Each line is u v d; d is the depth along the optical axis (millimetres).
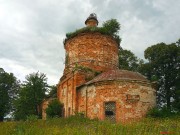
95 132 15297
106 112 27172
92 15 37312
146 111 27328
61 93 34312
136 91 27312
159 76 47969
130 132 15172
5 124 21234
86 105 28625
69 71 34188
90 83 28578
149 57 49125
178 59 46000
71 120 24828
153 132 15398
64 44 37156
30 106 38719
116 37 37219
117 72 28734
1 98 59000
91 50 34094
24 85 40188
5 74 62344
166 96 47594
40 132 15383
